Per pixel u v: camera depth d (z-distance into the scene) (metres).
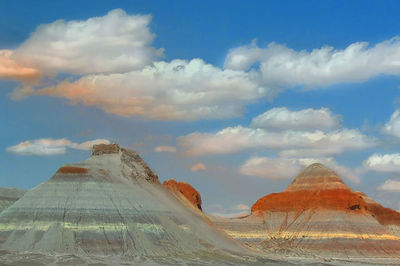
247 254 173.00
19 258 131.62
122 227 150.88
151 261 141.25
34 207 152.50
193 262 146.38
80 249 142.00
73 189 158.00
